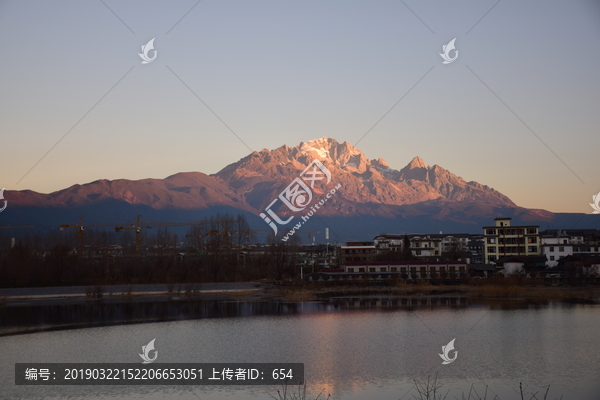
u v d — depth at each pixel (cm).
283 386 4819
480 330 7262
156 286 13150
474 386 4775
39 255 15312
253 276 15200
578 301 10338
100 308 10112
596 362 5519
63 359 5822
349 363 5556
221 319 8531
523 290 12144
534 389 4669
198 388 4788
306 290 12962
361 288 13475
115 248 19475
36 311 9744
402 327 7569
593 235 17450
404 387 4756
